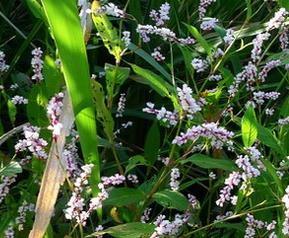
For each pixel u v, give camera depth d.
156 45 0.97
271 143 0.66
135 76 0.79
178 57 0.97
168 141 0.81
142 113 0.91
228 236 0.75
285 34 0.77
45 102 0.70
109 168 0.81
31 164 0.73
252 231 0.67
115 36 0.67
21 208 0.68
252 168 0.61
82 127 0.62
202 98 0.71
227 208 0.80
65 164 0.62
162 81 0.64
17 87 0.85
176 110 0.65
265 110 0.81
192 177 0.83
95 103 0.67
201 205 0.79
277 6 0.90
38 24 0.87
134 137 0.94
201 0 0.87
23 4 0.99
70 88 0.61
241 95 0.87
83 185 0.61
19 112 0.91
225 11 1.04
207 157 0.64
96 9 0.66
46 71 0.69
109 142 0.70
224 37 0.74
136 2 0.97
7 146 0.87
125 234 0.59
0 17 0.98
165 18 0.80
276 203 0.69
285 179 0.72
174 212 0.82
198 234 0.71
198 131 0.62
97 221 0.77
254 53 0.72
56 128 0.59
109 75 0.68
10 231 0.67
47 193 0.61
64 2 0.59
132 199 0.65
